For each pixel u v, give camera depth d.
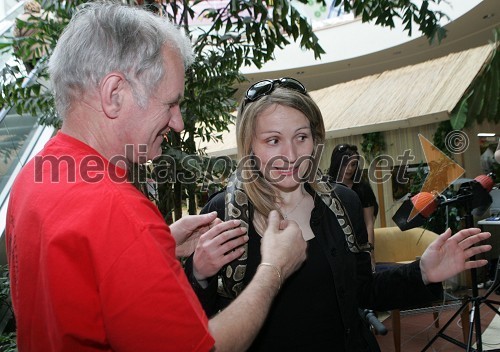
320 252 1.15
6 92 2.67
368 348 1.18
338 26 9.39
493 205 4.90
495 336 3.49
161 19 0.85
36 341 0.71
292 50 9.73
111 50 0.75
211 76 2.58
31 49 2.76
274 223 1.02
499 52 1.93
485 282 5.15
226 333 0.72
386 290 1.22
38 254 0.68
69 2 2.44
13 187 0.83
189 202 2.70
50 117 2.89
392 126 4.99
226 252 1.10
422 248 4.13
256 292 0.82
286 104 1.09
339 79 10.62
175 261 0.70
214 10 2.48
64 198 0.69
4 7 6.16
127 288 0.63
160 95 0.79
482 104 1.99
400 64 9.62
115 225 0.66
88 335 0.65
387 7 2.72
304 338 1.12
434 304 3.50
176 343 0.64
